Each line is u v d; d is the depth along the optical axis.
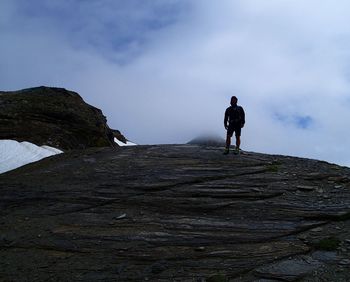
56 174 18.78
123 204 14.31
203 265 9.73
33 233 12.35
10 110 32.00
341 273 8.73
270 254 10.02
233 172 16.64
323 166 17.33
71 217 13.50
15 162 24.97
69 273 9.78
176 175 16.75
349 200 12.89
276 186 14.70
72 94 38.78
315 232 11.08
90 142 34.41
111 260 10.34
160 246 10.91
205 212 13.12
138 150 22.88
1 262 10.56
